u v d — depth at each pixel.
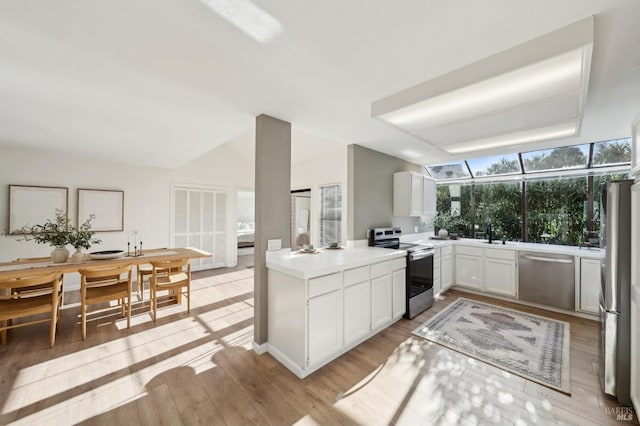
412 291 3.21
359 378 2.02
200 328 2.91
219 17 1.24
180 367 2.16
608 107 2.32
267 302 2.44
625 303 1.74
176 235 5.40
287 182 2.61
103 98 2.18
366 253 2.91
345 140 3.36
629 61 1.64
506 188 4.45
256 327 2.43
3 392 1.84
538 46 1.40
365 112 2.41
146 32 1.35
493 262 3.91
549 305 3.42
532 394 1.84
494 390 1.88
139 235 4.88
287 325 2.19
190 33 1.35
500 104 1.97
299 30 1.34
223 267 6.07
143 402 1.76
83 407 1.71
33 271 2.55
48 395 1.82
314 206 5.24
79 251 3.14
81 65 1.69
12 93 2.11
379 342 2.58
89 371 2.10
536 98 1.87
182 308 3.51
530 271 3.56
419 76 1.81
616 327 1.76
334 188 4.96
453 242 4.36
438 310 3.44
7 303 2.51
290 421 1.60
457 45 1.48
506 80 1.61
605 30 1.35
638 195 1.67
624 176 3.42
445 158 4.33
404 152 3.96
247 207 9.07
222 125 2.84
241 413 1.66
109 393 1.84
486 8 1.19
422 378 2.02
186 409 1.70
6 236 3.80
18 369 2.12
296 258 2.55
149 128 2.97
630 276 1.73
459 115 2.20
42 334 2.73
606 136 3.09
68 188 4.24
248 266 6.19
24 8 1.18
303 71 1.74
